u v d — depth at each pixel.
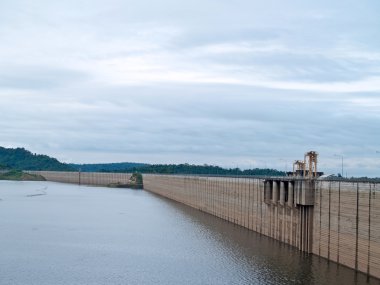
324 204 96.88
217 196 181.50
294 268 88.38
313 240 102.06
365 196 81.62
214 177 186.12
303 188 102.56
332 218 93.44
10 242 116.25
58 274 86.62
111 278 83.88
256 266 90.75
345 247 88.25
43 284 80.38
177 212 193.25
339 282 77.38
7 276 85.19
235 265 92.00
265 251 105.38
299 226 106.81
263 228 130.88
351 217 86.12
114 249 108.88
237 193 155.62
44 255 102.00
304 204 102.00
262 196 131.50
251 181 141.75
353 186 85.56
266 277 82.38
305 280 79.50
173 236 127.38
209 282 80.25
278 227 120.06
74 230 136.50
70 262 95.81
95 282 81.56
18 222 151.62
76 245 113.38
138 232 134.12
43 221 154.88
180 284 79.62
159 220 163.12
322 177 119.00
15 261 96.25
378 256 77.81
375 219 78.69
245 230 140.75
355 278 79.50
